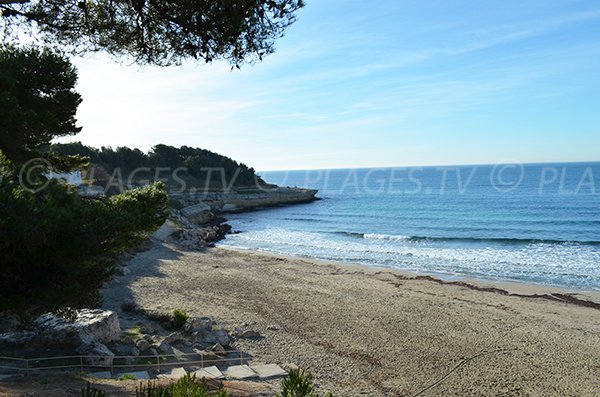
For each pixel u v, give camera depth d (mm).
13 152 12648
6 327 13773
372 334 17734
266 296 23422
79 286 8609
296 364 14922
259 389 11609
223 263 33469
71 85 14297
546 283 27672
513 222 54188
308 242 47438
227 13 5941
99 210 8375
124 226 8656
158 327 17969
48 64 13555
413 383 13656
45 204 7375
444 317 19891
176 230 47219
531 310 21266
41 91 14031
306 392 5621
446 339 17141
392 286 26125
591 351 16000
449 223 56344
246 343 16734
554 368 14594
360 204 84750
